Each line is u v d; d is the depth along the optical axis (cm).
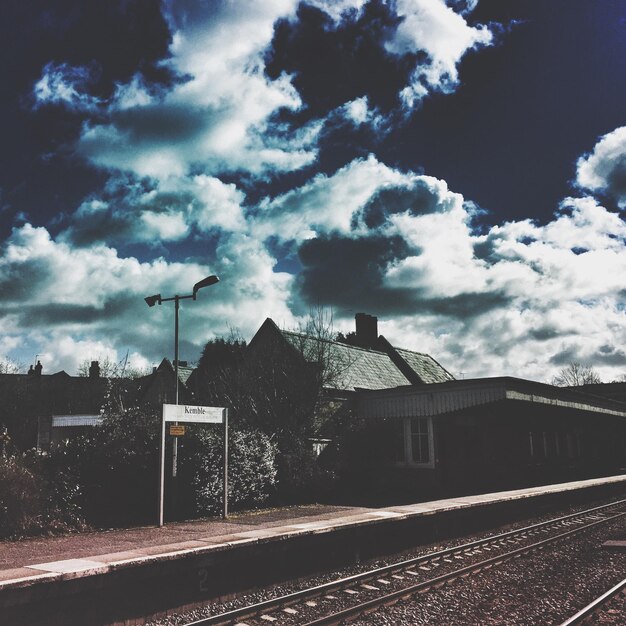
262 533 922
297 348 2002
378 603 748
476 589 830
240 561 838
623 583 818
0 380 4409
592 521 1538
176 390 1689
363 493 1827
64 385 4562
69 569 658
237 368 2091
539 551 1116
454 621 684
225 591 812
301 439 1802
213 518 1289
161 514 1173
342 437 1933
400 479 2000
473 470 2095
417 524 1177
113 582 683
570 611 718
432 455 1939
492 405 2259
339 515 1256
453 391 1906
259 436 1594
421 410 1967
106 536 1032
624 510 1797
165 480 1327
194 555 772
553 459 2722
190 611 758
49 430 2711
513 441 2362
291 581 902
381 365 2703
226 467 1313
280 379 1903
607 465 3550
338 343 2550
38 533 1062
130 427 1392
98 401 4303
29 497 1074
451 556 1058
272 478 1538
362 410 2117
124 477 1284
